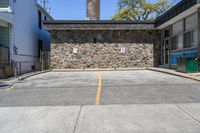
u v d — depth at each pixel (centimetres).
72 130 434
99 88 868
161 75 1316
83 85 954
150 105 603
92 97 708
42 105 623
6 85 987
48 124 470
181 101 641
